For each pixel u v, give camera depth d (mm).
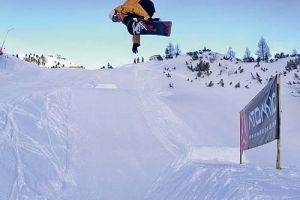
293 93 33438
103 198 9633
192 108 24984
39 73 33312
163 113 20453
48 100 17938
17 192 9148
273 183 5199
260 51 71250
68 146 13406
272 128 7242
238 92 33812
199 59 47031
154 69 42750
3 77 29344
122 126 16703
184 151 12594
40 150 12234
